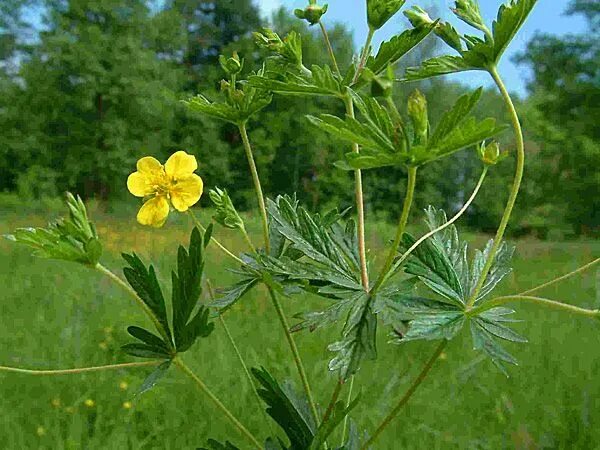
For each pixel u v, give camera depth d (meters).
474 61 0.08
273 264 0.08
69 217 0.08
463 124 0.06
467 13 0.08
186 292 0.08
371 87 0.07
